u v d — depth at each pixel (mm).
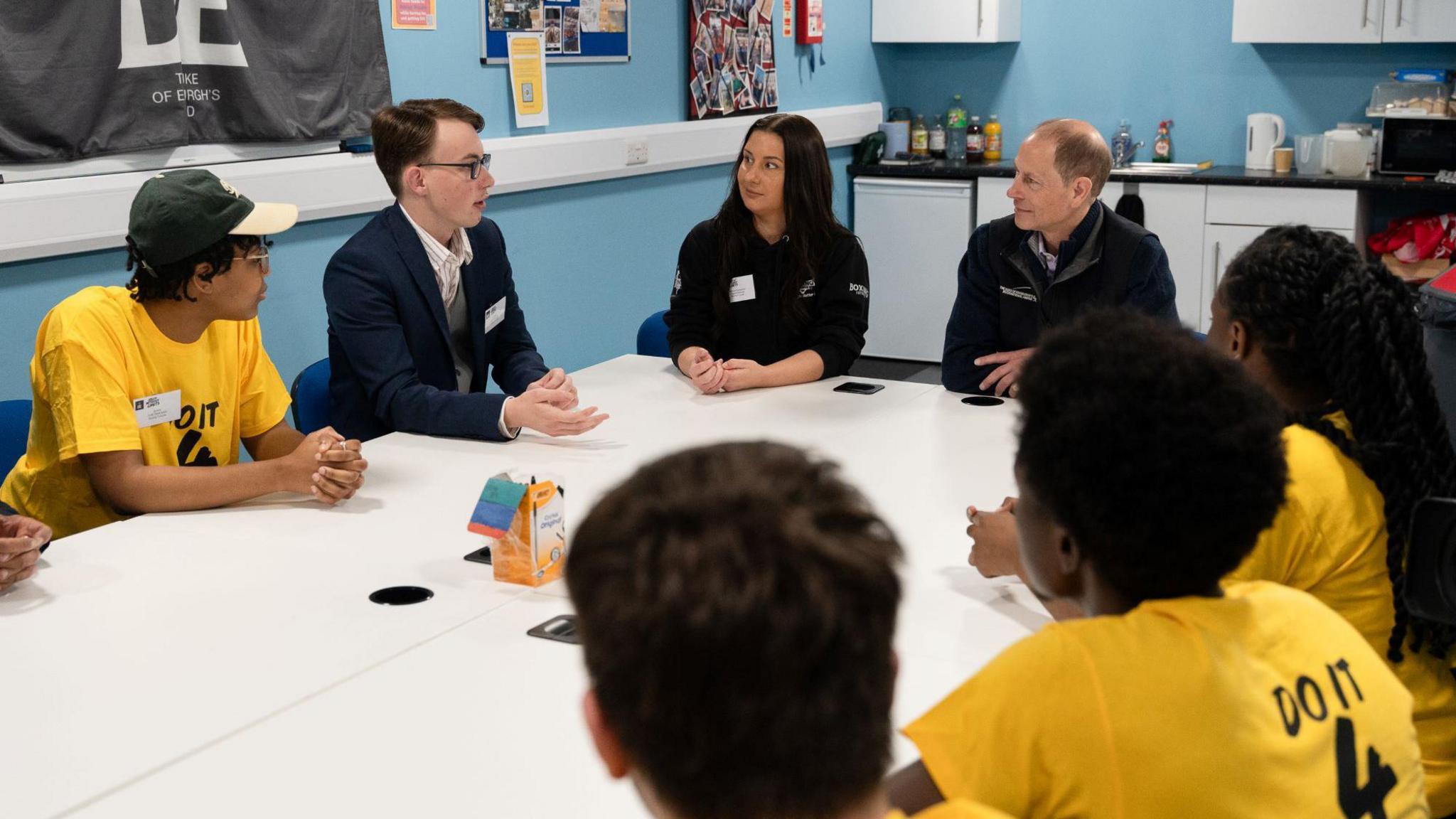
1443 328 1973
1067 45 5703
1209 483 847
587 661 572
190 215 1997
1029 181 2674
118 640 1472
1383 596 1253
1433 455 1248
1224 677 827
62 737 1248
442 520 1892
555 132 4355
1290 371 1361
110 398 1977
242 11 3303
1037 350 944
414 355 2590
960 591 1572
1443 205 4914
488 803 1115
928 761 850
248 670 1388
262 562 1721
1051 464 897
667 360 2994
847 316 2855
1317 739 840
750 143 2807
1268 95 5289
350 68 3605
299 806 1116
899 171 5695
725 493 549
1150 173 5117
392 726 1255
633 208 4812
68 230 2988
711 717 523
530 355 2871
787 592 518
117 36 3051
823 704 525
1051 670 836
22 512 2143
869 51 6000
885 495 1958
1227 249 5012
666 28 4812
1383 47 4992
